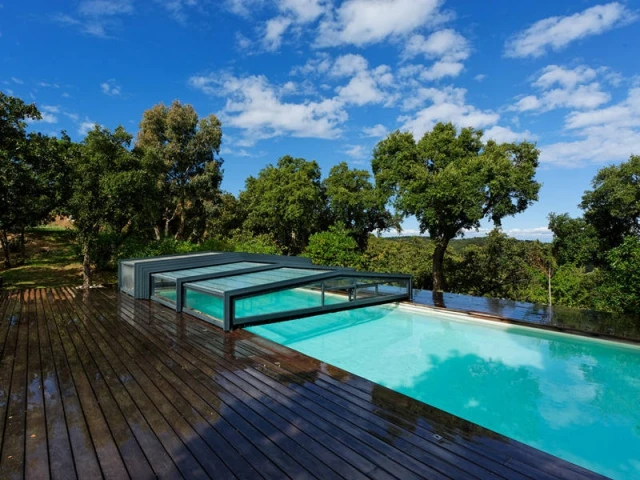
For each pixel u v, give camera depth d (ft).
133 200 37.22
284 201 76.43
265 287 19.93
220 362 13.41
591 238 56.18
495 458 7.30
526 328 21.34
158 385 11.18
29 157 32.60
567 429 11.98
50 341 16.21
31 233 69.41
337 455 7.34
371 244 69.15
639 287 24.80
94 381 11.51
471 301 28.43
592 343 18.86
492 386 15.26
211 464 6.99
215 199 78.33
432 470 6.85
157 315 21.80
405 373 16.72
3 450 7.48
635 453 10.64
